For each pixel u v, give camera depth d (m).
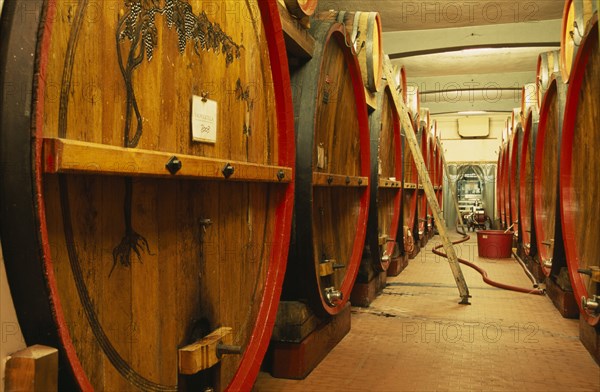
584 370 3.71
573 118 4.54
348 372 3.62
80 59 1.29
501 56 13.45
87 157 1.24
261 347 2.49
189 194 1.92
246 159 2.33
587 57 4.13
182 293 1.88
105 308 1.46
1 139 1.07
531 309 5.68
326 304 3.83
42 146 1.13
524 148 8.70
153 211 1.70
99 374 1.44
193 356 1.83
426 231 12.63
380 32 5.77
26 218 1.09
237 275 2.33
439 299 6.16
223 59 2.09
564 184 4.67
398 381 3.46
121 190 1.53
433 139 13.82
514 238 10.66
